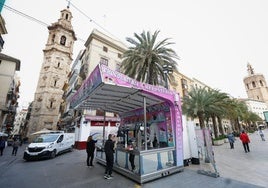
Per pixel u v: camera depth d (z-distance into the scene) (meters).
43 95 32.03
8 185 5.40
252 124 55.09
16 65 26.58
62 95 33.78
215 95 19.06
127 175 6.14
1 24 21.59
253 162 7.92
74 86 22.25
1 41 22.61
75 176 6.43
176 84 31.55
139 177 5.42
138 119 10.31
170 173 6.35
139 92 6.79
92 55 21.70
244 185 4.94
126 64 15.62
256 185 4.91
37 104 32.25
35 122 30.95
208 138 6.56
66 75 35.59
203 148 9.21
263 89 81.69
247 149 11.87
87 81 6.91
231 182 5.26
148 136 9.03
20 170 7.67
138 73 15.18
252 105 71.88
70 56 37.31
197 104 18.81
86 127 17.44
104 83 5.16
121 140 11.34
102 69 5.26
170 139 7.59
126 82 5.92
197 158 8.23
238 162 8.12
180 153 7.16
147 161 8.17
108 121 19.06
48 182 5.70
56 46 35.41
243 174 6.07
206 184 5.16
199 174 6.36
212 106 18.27
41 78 33.91
